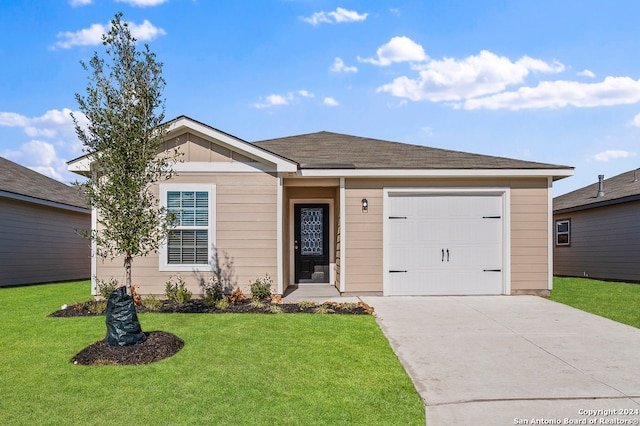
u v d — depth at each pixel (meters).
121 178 5.88
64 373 4.69
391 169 9.85
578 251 17.17
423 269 10.13
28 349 5.44
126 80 6.00
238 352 5.41
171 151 9.59
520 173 9.91
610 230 15.25
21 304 8.73
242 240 9.66
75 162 8.93
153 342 5.53
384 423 3.82
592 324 7.31
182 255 9.61
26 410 3.88
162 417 3.79
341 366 5.11
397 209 10.17
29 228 14.28
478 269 10.18
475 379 4.86
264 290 9.24
